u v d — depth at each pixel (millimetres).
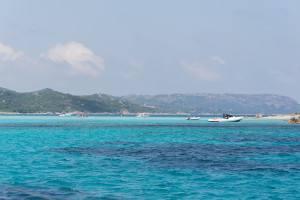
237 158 44844
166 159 43625
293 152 52000
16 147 58156
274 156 47094
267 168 36938
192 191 27016
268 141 73312
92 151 52344
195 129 128750
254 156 46969
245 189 27734
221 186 28625
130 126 155375
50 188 27672
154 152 51281
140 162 40906
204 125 169250
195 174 33469
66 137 83188
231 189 27703
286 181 30609
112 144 64562
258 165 39000
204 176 32531
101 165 38656
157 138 81250
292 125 167750
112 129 126625
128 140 74812
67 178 31516
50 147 58375
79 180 30688
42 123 187375
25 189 27297
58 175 32844
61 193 26094
